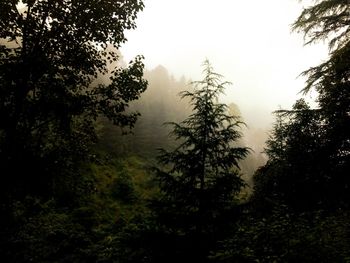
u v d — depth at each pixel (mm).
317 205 11133
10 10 9578
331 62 10820
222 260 7742
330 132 11219
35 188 10398
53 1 10016
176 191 10414
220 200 10336
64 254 14828
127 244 10312
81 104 10859
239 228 8734
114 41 11070
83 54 10734
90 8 10180
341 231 7383
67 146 11914
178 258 9375
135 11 10656
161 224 10211
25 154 9961
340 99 11094
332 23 10844
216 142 10570
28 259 11781
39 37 10102
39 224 16312
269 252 7148
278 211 8789
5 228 10562
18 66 9852
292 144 12797
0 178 9562
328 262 6469
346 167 10859
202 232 9758
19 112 9859
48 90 10547
